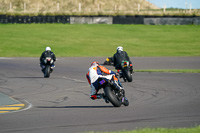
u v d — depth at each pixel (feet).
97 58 376.27
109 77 118.93
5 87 184.55
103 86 119.14
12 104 134.10
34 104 133.39
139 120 97.96
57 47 470.39
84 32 592.60
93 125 92.27
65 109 120.67
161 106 121.90
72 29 618.44
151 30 617.62
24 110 120.06
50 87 181.78
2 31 587.27
